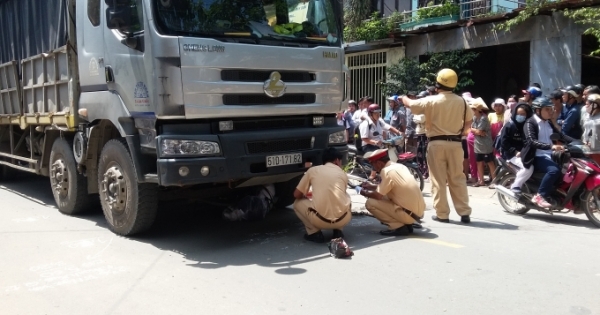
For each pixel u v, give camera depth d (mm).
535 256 5500
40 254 5789
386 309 4223
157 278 5035
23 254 5793
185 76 5457
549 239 6160
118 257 5680
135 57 5785
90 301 4488
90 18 6523
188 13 5645
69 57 6938
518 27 12102
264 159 5938
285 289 4695
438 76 6914
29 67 8266
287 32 6254
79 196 7406
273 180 6355
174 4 5594
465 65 13727
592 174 6723
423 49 14383
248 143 5844
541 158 7094
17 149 9227
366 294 4535
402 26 14820
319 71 6438
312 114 6496
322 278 4949
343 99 6773
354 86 16609
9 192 9672
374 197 6469
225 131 5797
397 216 6301
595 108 8047
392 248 5832
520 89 14820
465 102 6895
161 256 5719
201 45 5520
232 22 5875
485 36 12836
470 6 14148
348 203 6020
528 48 14500
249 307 4312
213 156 5633
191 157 5531
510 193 7277
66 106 7184
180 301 4465
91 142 6816
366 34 15289
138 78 5770
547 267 5152
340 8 6898
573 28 11047
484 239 6164
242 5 5988
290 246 6047
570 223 7043
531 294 4484
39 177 11273
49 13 7523
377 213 6469
